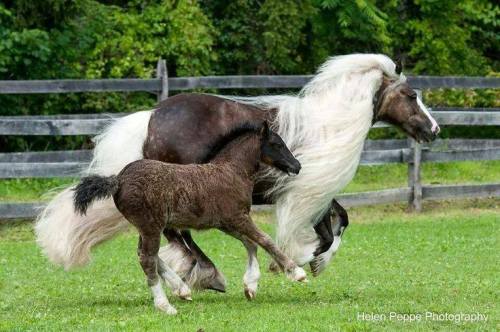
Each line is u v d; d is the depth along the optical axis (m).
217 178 11.16
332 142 12.01
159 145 12.10
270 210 20.62
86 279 14.12
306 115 12.16
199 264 12.14
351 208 21.45
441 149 23.62
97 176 10.76
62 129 19.03
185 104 12.26
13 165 18.64
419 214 20.98
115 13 25.23
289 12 25.16
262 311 10.96
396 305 11.37
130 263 15.65
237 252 16.83
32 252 16.81
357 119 12.16
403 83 12.77
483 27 30.12
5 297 12.52
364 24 26.16
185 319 10.48
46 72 23.28
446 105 27.89
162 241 17.44
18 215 18.72
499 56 30.50
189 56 25.27
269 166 11.84
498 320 10.52
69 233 11.70
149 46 24.92
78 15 24.06
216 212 11.20
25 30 22.11
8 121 18.77
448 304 11.45
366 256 15.98
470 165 25.89
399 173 25.14
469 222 19.86
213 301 11.91
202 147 12.03
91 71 24.14
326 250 12.34
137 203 10.76
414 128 12.80
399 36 28.41
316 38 27.00
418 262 15.25
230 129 11.45
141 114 12.43
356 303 11.55
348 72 12.48
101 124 19.22
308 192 11.88
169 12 25.45
